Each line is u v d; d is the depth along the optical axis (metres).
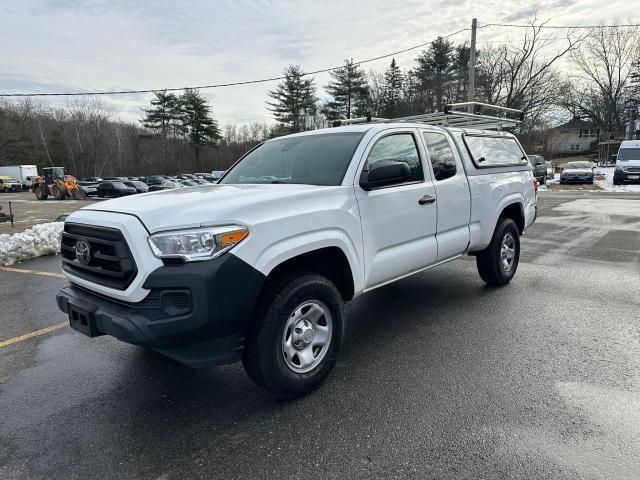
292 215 2.91
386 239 3.68
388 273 3.75
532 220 6.20
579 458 2.37
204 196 2.98
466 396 3.03
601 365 3.43
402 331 4.25
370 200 3.51
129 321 2.54
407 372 3.41
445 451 2.46
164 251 2.53
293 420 2.82
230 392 3.22
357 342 4.03
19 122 68.75
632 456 2.37
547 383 3.17
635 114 58.41
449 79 54.16
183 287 2.49
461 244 4.63
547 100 42.25
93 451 2.56
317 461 2.42
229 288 2.55
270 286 2.90
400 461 2.39
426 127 4.41
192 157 70.56
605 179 29.91
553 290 5.46
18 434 2.74
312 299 3.07
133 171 73.31
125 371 3.59
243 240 2.64
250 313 2.69
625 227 10.35
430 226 4.16
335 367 3.53
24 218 17.53
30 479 2.33
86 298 2.93
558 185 26.61
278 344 2.87
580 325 4.28
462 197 4.58
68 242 3.17
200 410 2.98
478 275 6.30
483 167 5.00
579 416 2.75
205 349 2.66
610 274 6.18
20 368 3.67
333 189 3.27
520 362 3.52
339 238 3.20
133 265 2.59
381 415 2.84
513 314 4.63
